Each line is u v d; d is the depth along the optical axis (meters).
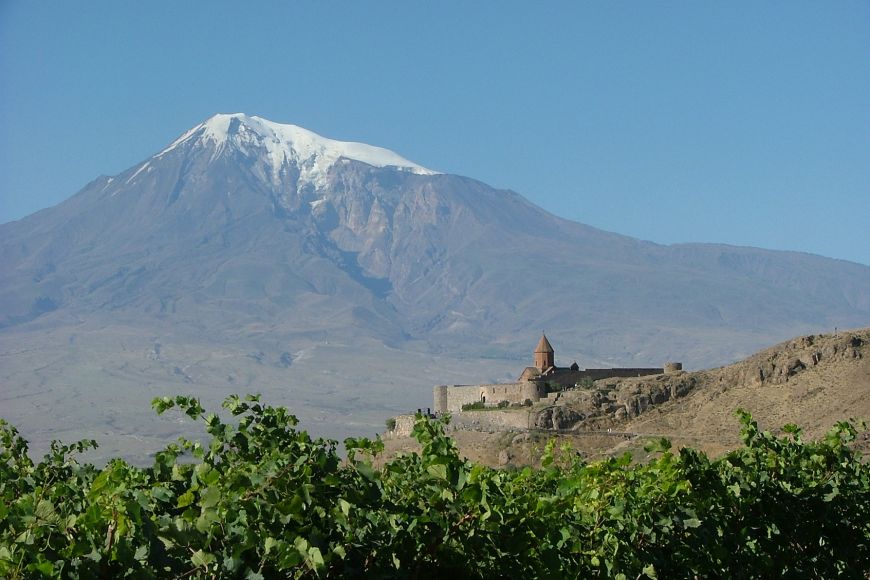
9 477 54.47
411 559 42.97
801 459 60.88
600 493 51.44
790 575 54.66
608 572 48.06
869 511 60.16
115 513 39.25
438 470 42.75
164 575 38.38
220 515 39.69
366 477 44.59
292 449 47.88
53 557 38.34
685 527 51.03
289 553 37.91
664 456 53.28
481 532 43.00
